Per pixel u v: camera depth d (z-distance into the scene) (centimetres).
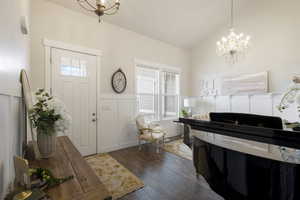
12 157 101
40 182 86
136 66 430
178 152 365
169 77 525
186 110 544
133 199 197
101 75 358
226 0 384
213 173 148
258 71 402
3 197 78
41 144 127
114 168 280
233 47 324
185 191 214
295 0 343
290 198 99
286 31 355
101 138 357
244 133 141
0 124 76
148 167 285
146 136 366
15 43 114
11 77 100
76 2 298
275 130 124
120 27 392
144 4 340
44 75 285
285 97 228
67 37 310
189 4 369
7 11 91
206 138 168
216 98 499
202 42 541
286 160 106
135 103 423
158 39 481
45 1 287
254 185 116
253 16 409
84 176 100
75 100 320
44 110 127
